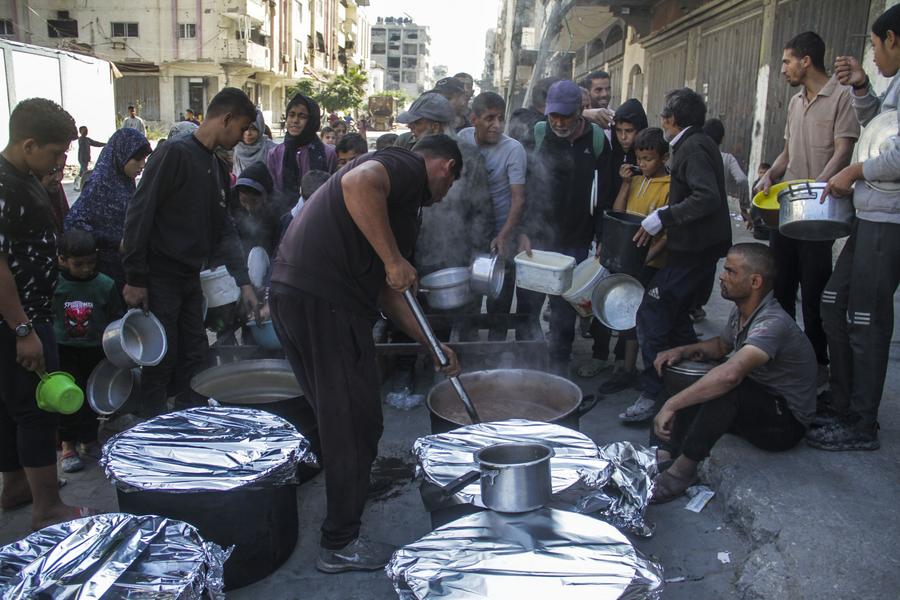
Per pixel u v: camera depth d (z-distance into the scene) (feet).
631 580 5.28
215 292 12.22
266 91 128.47
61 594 5.24
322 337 7.48
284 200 14.99
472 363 13.84
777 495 8.50
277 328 7.79
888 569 7.15
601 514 7.11
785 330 8.86
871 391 9.32
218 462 7.27
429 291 11.35
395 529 8.91
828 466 9.15
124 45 106.32
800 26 25.11
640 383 12.91
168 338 10.55
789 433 9.30
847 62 9.98
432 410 8.87
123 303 11.19
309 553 8.32
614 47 53.83
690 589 7.61
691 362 9.92
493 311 14.28
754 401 9.14
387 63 361.51
